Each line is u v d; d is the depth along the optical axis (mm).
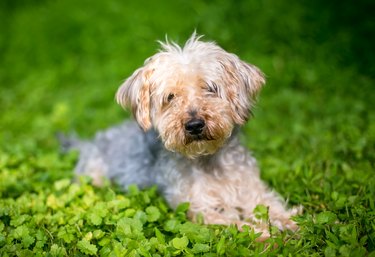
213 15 1340
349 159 824
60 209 722
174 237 647
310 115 1024
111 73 1303
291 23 1286
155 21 1437
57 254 606
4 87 1356
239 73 717
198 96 683
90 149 905
